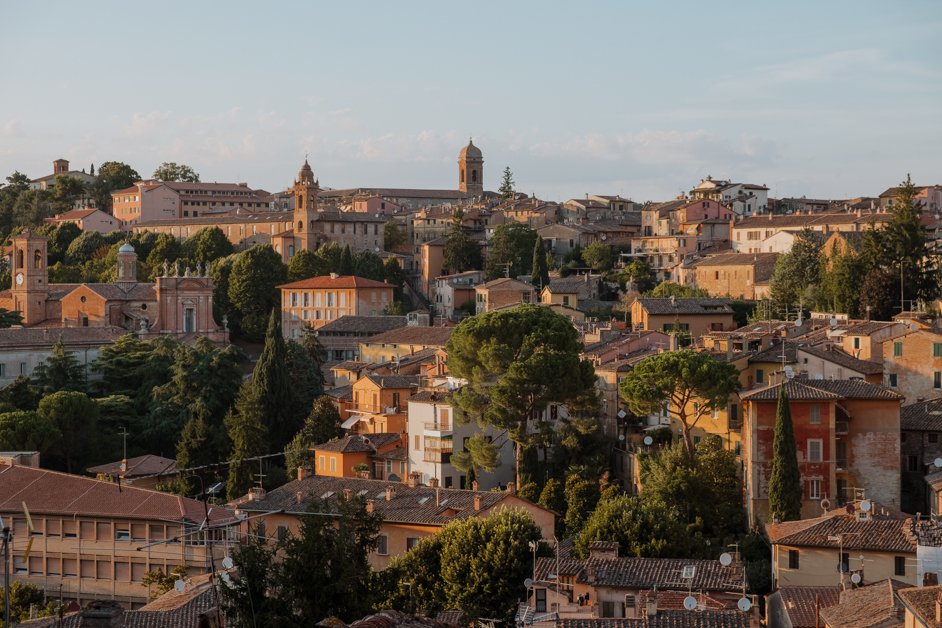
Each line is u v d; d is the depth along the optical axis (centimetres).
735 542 15375
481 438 18850
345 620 9306
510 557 13062
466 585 13025
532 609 11806
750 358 19575
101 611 9800
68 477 16862
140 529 15650
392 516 15450
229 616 9325
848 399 16400
